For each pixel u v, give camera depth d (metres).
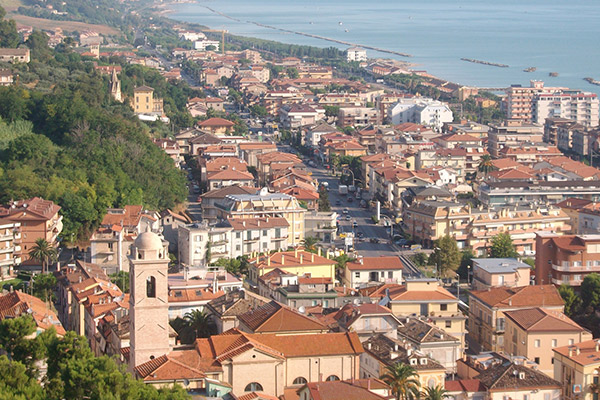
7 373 190.00
